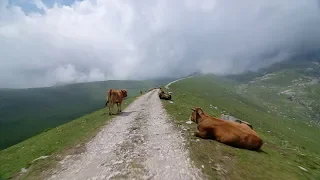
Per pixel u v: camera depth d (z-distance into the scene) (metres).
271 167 12.73
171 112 28.94
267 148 16.70
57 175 11.95
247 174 11.55
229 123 15.88
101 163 13.03
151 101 45.03
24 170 13.23
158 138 17.34
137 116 27.25
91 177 11.40
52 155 15.10
